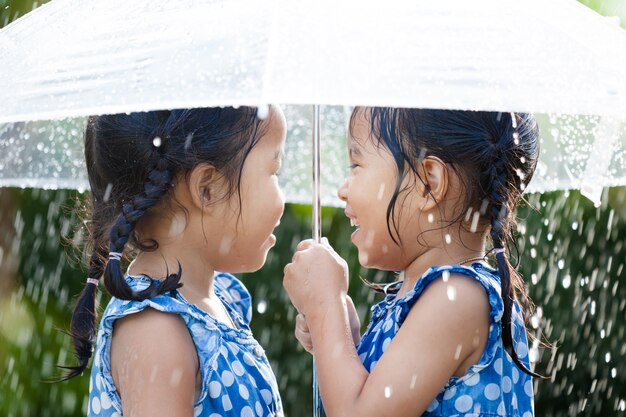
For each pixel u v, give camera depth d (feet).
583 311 19.94
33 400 21.44
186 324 9.77
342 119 13.94
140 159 9.92
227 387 9.86
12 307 21.76
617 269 19.76
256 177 10.33
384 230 10.44
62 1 10.02
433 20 8.72
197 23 8.71
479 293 9.87
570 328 19.97
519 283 10.79
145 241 10.09
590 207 19.53
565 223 19.63
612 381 20.17
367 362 10.48
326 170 14.03
